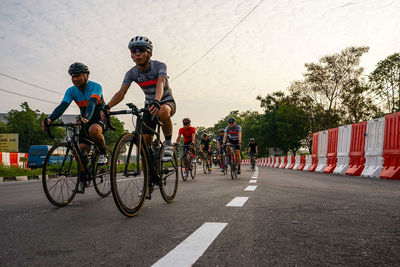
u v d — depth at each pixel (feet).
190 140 34.32
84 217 10.82
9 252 6.72
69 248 6.93
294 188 20.15
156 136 14.11
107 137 258.98
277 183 24.62
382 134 34.37
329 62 139.74
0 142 163.84
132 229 8.72
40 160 105.81
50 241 7.59
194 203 13.62
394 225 8.91
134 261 5.91
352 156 41.04
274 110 215.10
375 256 6.13
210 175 40.78
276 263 5.72
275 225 8.92
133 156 11.70
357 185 22.79
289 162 80.74
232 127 34.35
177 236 7.79
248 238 7.49
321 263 5.73
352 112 145.07
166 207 12.67
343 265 5.64
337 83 141.90
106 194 17.42
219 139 56.39
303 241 7.22
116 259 6.06
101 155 16.39
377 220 9.61
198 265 5.60
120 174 10.49
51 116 15.31
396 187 21.08
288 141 201.67
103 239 7.66
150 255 6.26
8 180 43.09
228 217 10.17
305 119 176.04
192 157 33.22
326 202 13.50
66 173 14.20
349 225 8.91
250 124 237.45
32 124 245.24
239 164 34.42
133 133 11.61
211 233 7.99
